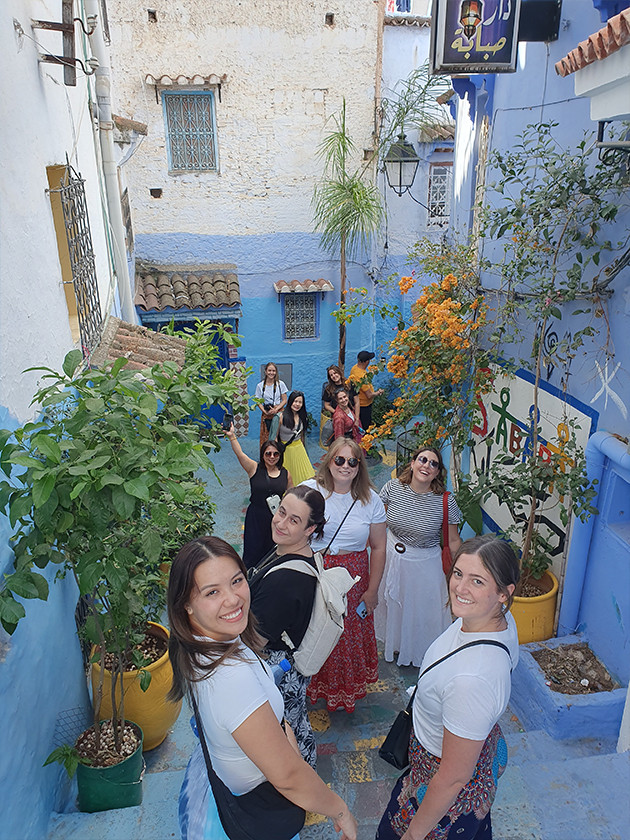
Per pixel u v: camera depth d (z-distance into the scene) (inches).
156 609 168.2
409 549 179.2
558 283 184.1
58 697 123.6
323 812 72.7
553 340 186.1
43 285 140.5
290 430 307.3
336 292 420.2
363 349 435.5
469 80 227.3
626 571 154.2
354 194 356.5
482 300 213.9
